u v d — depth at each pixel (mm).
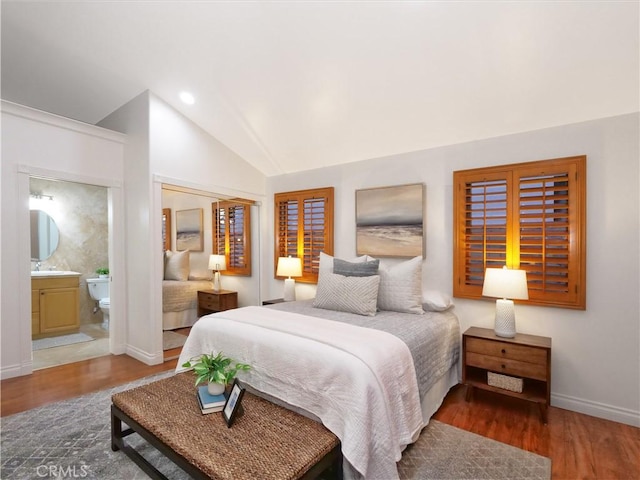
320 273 3264
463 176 3051
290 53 2633
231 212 4324
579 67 2191
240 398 1606
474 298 2992
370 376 1629
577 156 2549
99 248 4852
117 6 2521
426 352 2258
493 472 1823
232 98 3342
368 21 2225
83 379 3000
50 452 1951
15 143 2975
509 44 2156
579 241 2535
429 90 2670
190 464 1384
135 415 1703
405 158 3449
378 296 2949
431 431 2244
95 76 3357
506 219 2846
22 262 3031
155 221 3455
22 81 3463
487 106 2670
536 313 2732
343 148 3684
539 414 2492
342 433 1585
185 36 2701
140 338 3541
